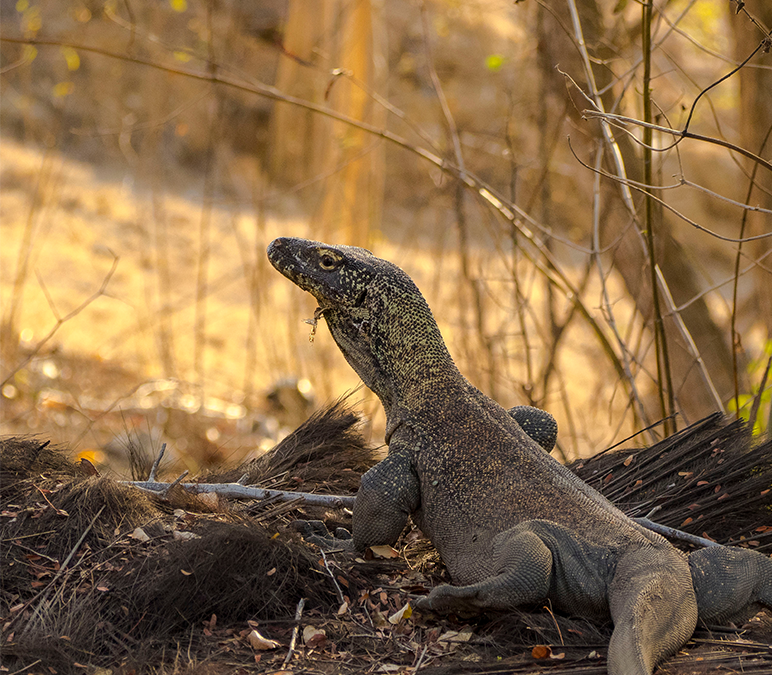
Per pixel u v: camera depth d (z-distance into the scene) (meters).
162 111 24.67
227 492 7.06
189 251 27.28
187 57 12.83
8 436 7.71
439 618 5.80
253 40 29.61
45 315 22.00
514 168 11.25
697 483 7.13
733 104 21.11
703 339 14.25
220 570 5.79
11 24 31.56
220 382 20.34
